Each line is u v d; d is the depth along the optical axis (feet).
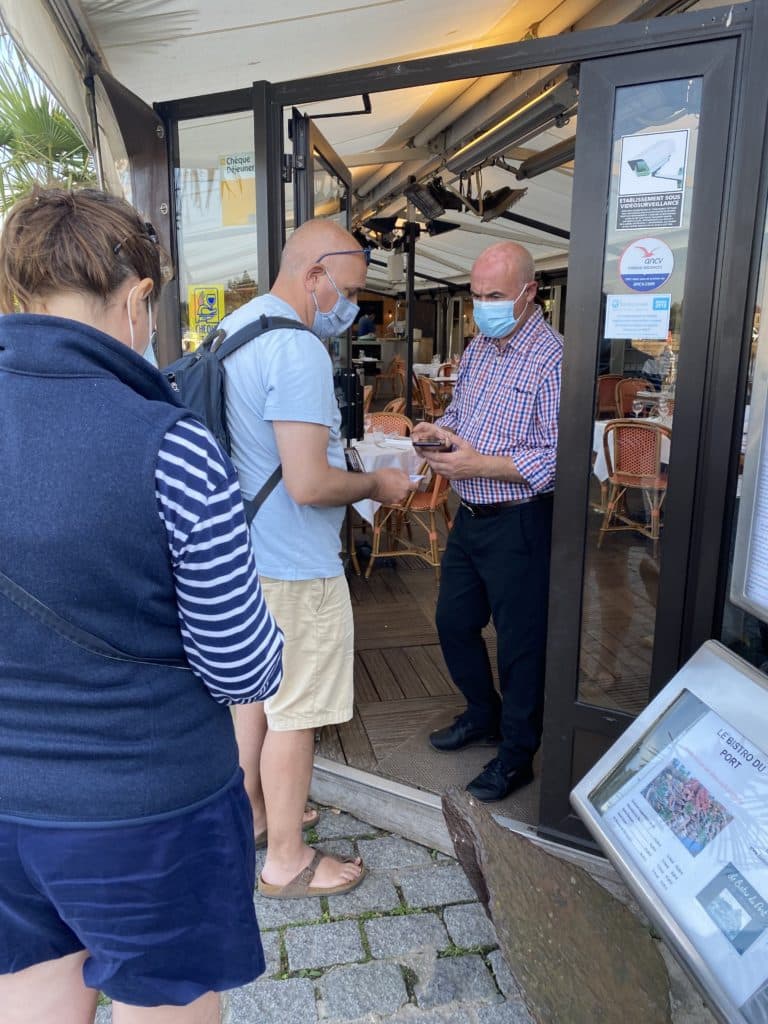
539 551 7.14
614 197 5.81
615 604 6.43
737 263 5.34
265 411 5.52
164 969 3.27
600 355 6.06
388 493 6.25
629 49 5.49
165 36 8.70
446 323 47.75
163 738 3.15
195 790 3.27
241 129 7.98
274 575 5.90
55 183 3.58
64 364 2.87
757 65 5.06
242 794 3.63
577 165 5.83
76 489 2.78
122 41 8.86
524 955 4.37
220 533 3.02
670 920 3.96
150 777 3.11
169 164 8.16
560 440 6.28
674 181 5.58
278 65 10.46
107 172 9.22
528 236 26.30
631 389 6.16
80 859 3.03
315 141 8.64
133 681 3.05
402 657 10.88
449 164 17.93
